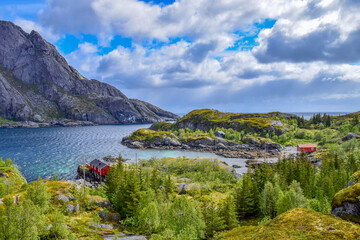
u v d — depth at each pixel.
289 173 97.06
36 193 52.44
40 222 39.38
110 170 87.75
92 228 53.66
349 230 32.19
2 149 196.88
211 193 90.00
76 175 131.12
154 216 55.31
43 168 141.62
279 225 37.44
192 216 53.06
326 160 107.12
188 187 95.06
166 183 87.12
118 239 49.66
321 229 33.31
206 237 55.09
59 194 65.12
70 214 58.50
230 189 99.38
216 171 123.94
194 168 132.50
